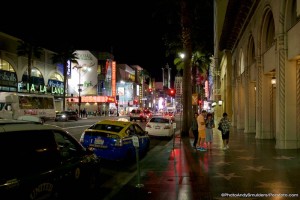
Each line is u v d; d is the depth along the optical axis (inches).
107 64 3243.1
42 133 233.0
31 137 219.3
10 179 187.2
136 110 1967.3
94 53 3316.9
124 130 527.2
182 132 1007.6
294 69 605.6
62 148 262.5
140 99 4675.2
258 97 826.2
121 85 3693.4
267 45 790.5
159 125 964.0
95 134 511.8
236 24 1089.4
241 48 1138.0
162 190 338.3
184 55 1017.5
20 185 192.1
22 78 2082.9
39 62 2265.0
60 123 1649.9
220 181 372.8
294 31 557.3
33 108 1524.4
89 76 3024.1
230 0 920.3
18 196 189.8
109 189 357.7
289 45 590.2
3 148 193.8
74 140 282.0
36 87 2196.1
